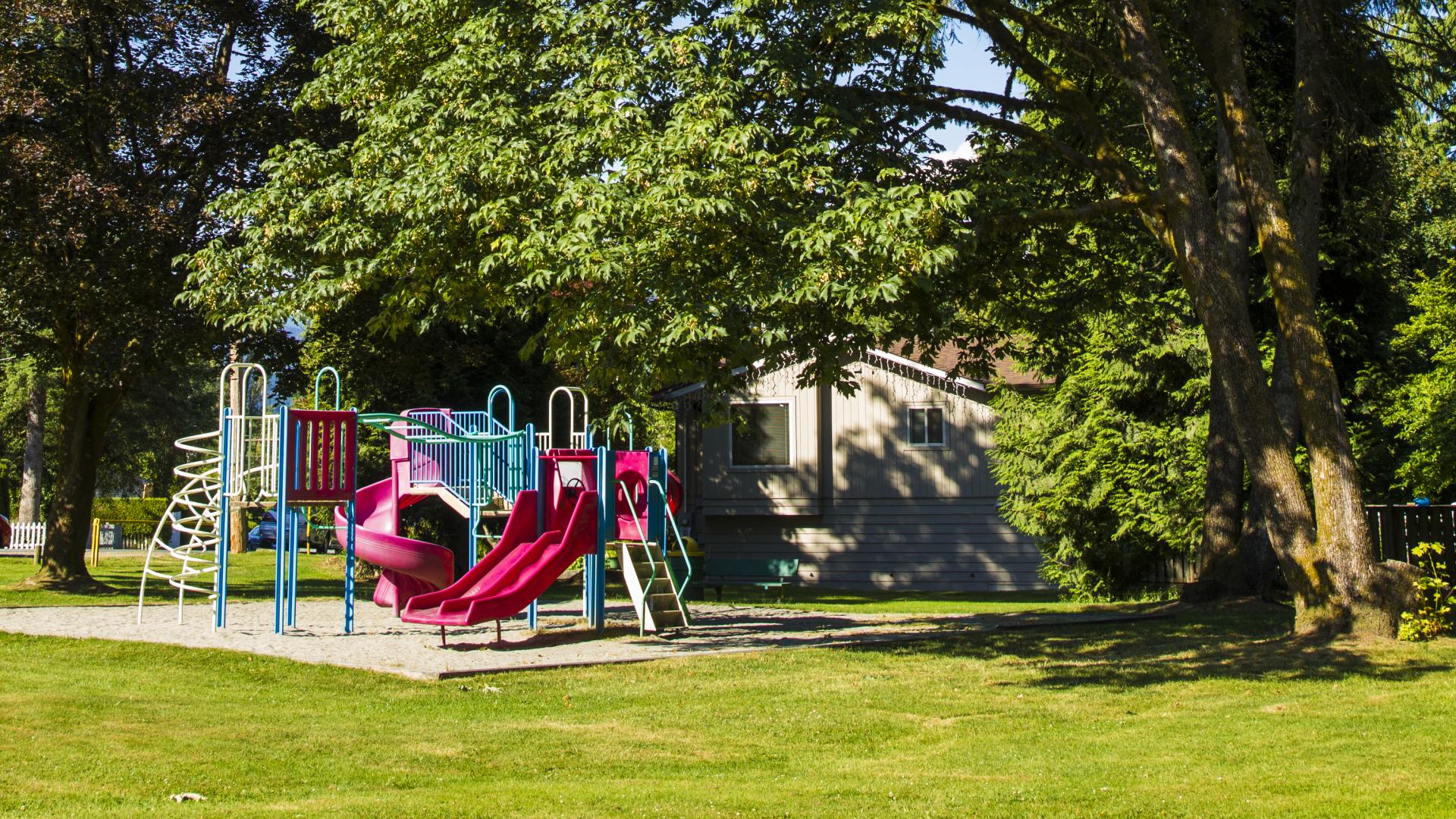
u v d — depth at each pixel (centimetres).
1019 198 1436
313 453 1603
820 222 1167
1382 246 2484
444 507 3066
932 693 1141
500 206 1284
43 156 2034
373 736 927
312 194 1480
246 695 1120
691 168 1207
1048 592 3012
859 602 2581
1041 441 2762
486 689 1159
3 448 5922
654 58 1297
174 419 5881
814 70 1338
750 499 3219
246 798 718
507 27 1412
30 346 2458
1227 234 1850
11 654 1351
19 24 2112
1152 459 2609
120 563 3456
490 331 2914
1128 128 1875
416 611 1514
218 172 2306
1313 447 1462
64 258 2170
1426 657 1288
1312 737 904
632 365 1403
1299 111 1697
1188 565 2709
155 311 2161
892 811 689
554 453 1723
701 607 2277
